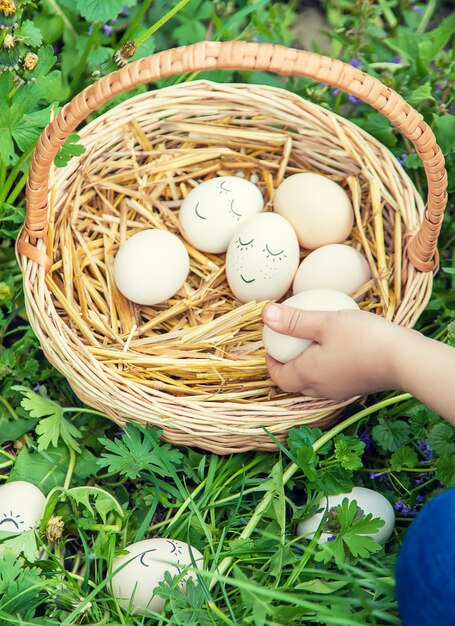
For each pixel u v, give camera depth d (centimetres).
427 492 76
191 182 82
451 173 83
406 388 67
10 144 74
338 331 67
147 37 83
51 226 74
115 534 70
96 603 69
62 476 75
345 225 78
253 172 82
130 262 76
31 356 79
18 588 67
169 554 69
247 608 68
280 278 76
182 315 80
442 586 59
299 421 72
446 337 77
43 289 72
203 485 74
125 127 79
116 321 78
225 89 78
